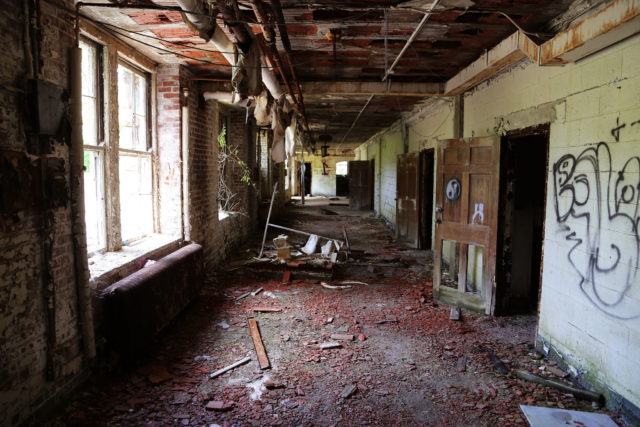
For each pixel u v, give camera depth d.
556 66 3.88
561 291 3.76
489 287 5.14
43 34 2.75
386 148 14.30
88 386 3.21
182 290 4.69
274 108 5.30
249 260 7.67
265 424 2.85
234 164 9.70
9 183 2.43
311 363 3.77
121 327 3.39
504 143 4.98
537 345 4.14
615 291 3.05
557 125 3.86
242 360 3.76
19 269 2.55
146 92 5.44
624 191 2.97
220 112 9.00
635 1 2.42
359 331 4.55
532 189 5.63
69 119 3.04
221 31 3.35
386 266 7.45
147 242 5.07
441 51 4.88
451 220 5.55
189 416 2.91
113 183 4.34
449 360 3.88
